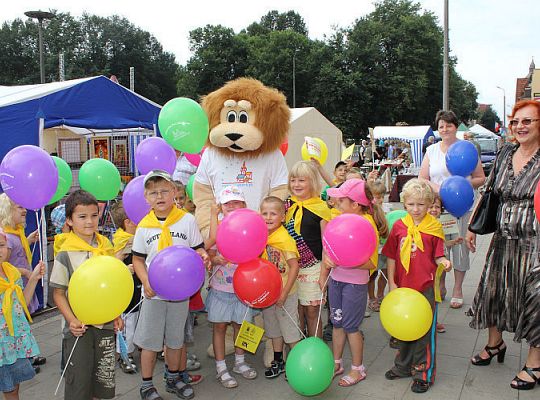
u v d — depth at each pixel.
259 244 3.19
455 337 4.42
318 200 3.90
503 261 3.58
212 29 45.16
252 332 3.58
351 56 38.56
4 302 2.87
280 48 43.19
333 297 3.61
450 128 4.84
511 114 3.58
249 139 3.79
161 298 3.20
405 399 3.35
